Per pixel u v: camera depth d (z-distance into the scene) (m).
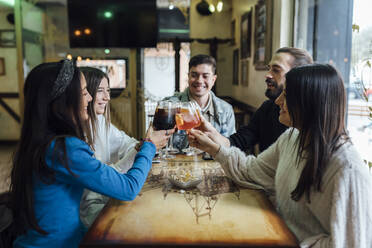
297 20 2.38
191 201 1.02
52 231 0.93
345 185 0.84
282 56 1.59
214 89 5.23
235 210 0.95
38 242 0.93
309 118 0.91
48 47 5.02
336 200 0.84
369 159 1.31
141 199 1.04
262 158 1.24
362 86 1.36
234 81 4.89
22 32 4.70
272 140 1.73
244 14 4.05
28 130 0.90
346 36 1.81
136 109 4.86
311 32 2.28
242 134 1.82
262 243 0.76
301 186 0.93
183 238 0.78
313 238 0.88
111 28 4.60
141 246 0.75
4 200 1.90
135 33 4.62
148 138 1.17
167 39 4.98
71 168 0.89
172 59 5.16
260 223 0.87
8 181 2.53
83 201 1.23
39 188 0.91
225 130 2.10
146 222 0.87
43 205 0.92
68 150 0.89
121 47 4.67
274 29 2.60
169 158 1.55
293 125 1.00
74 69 0.96
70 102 0.94
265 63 2.82
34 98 0.89
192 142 1.32
